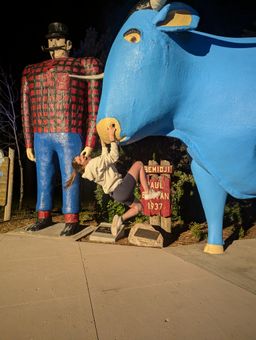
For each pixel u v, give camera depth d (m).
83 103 6.47
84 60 6.35
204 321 3.16
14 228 7.43
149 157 7.88
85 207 9.74
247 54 4.79
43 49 6.86
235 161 4.57
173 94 4.61
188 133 4.92
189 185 7.68
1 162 8.20
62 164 6.46
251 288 3.94
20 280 4.26
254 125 4.39
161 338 2.88
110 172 4.92
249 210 7.77
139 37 4.43
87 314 3.33
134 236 5.96
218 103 4.55
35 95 6.50
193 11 4.42
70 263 4.90
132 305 3.51
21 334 2.98
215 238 5.41
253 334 2.94
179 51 4.60
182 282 4.12
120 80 4.45
